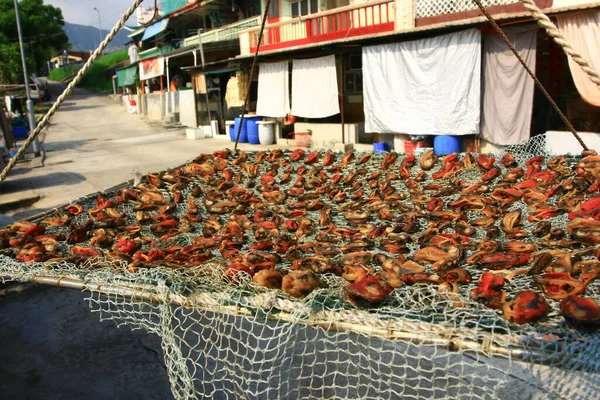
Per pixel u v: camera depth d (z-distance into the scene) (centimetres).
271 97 1767
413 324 209
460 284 255
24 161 1738
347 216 404
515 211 354
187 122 2606
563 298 210
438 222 370
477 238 340
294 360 432
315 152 608
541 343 188
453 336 201
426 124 1273
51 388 440
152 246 377
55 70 6241
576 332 190
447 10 1172
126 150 1911
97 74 5847
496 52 1112
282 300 239
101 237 385
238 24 2252
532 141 959
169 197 529
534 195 393
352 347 438
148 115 3138
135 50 3753
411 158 543
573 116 1127
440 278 258
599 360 181
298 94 1636
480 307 217
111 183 1295
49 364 482
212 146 1900
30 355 499
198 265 300
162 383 442
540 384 226
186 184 556
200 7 2470
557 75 1146
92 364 478
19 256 353
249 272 284
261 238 372
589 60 959
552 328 195
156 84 3450
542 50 1143
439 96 1223
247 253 317
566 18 971
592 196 369
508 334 194
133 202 505
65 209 482
